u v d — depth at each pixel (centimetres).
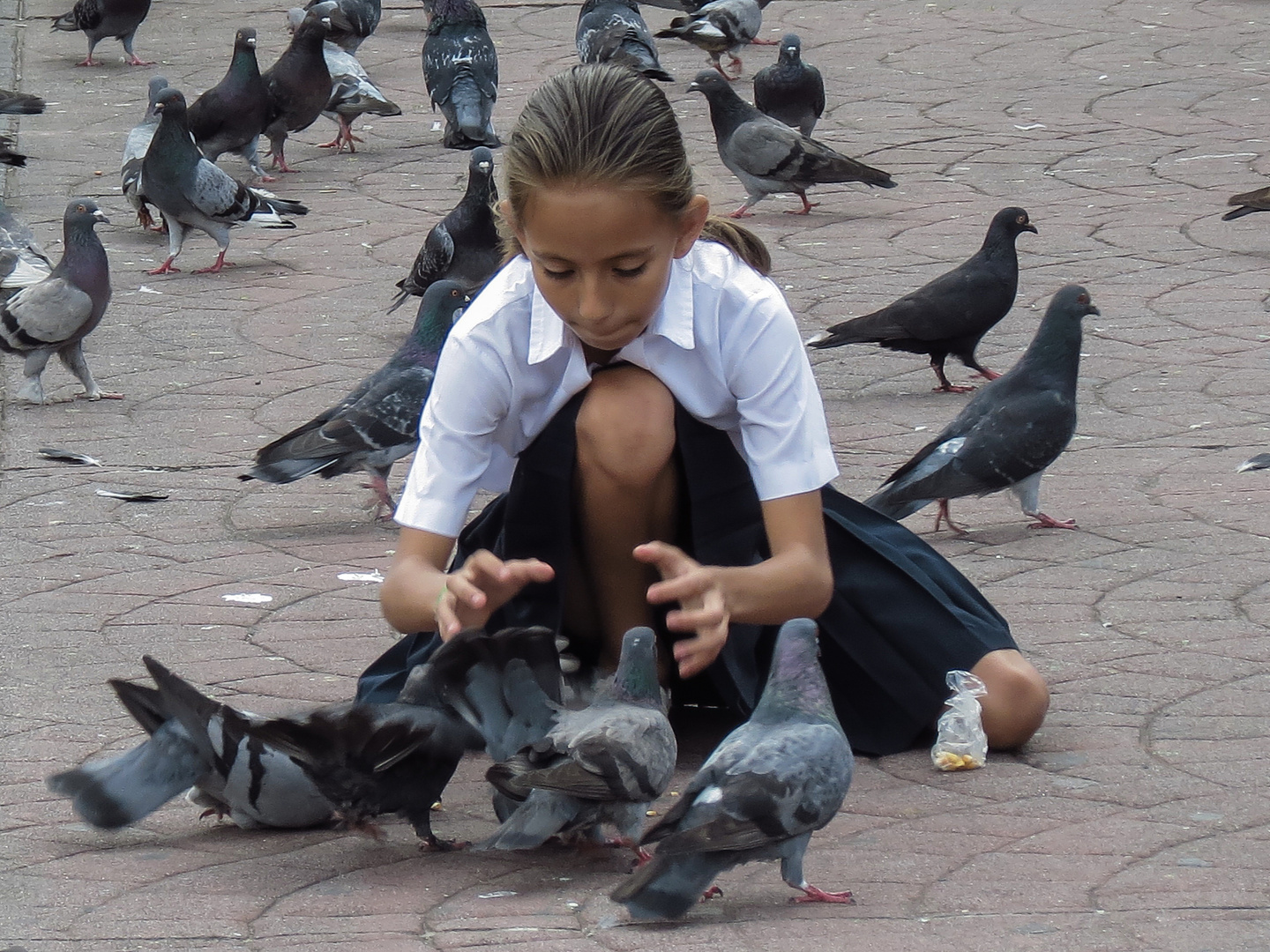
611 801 397
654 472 442
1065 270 1181
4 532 760
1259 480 789
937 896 405
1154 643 597
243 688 568
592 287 355
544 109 349
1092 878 414
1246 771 485
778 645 413
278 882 422
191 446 887
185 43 2053
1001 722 500
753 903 407
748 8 1847
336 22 1941
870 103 1717
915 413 933
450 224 1097
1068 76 1797
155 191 1233
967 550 723
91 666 592
